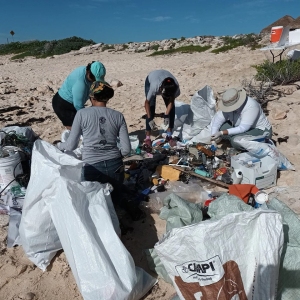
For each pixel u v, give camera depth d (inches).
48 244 110.0
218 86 342.6
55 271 108.4
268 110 250.1
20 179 145.6
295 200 133.3
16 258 114.0
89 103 333.7
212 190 153.2
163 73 188.9
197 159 169.6
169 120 202.2
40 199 104.3
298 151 182.4
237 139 168.9
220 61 498.0
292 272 89.4
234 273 83.3
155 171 168.7
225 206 109.0
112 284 87.3
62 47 996.6
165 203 130.0
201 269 83.1
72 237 92.7
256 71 384.2
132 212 132.2
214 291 81.0
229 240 84.4
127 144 131.5
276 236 84.8
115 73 516.4
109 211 107.3
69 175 105.0
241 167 149.1
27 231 108.3
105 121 125.9
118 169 132.3
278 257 84.7
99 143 127.1
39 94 381.7
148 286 98.4
